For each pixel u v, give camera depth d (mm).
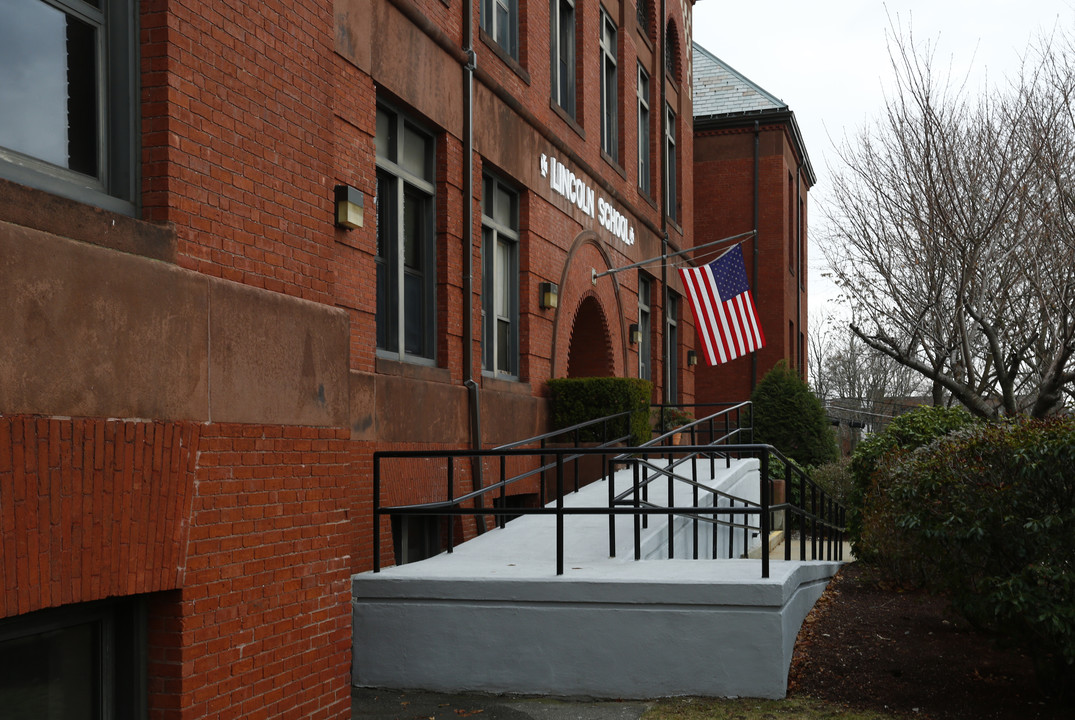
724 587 7043
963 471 7109
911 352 14172
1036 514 6789
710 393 30203
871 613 9469
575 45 16188
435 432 10359
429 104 10586
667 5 22141
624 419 14086
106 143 4918
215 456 5203
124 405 4594
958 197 12469
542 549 9164
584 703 7109
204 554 5102
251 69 5645
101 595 4434
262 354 5637
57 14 4652
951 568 7262
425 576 7559
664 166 21547
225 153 5395
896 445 13094
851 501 13797
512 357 13445
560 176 14789
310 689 6004
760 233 30328
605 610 7215
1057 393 11781
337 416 6395
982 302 13367
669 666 7090
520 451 7961
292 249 6012
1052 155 11953
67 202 4348
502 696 7316
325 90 6441
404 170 10422
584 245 15930
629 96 18828
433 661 7465
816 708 6766
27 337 4070
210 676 5129
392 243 10195
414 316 10820
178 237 5016
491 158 12242
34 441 4086
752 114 30188
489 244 12688
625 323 18203
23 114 4434
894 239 14445
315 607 6082
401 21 9977
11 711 4410
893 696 7059
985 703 6938
